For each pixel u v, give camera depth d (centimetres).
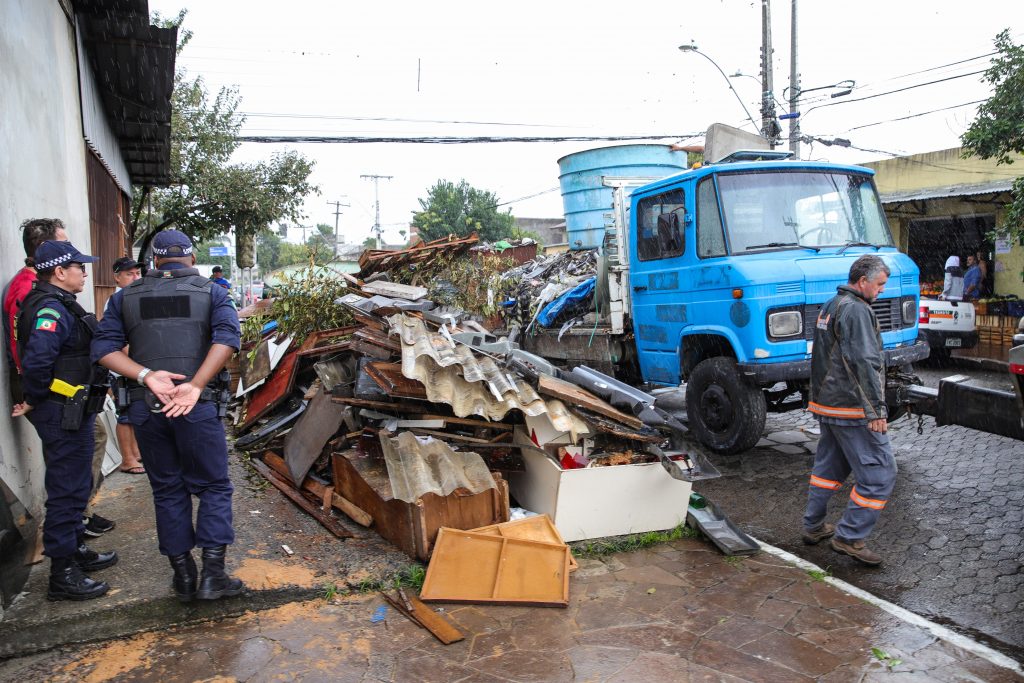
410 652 319
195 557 402
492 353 502
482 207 2761
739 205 615
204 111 1808
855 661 312
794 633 337
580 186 1004
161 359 335
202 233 1969
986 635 335
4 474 356
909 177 1719
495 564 382
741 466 623
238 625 340
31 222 362
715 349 646
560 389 458
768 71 1691
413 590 375
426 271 779
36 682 293
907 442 681
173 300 340
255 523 446
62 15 591
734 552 426
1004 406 452
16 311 354
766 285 567
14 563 347
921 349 619
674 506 461
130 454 545
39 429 337
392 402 483
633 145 973
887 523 479
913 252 1797
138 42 759
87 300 650
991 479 556
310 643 325
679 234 650
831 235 642
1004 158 1188
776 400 658
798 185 644
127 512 462
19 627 321
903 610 359
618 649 323
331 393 525
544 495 443
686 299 643
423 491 381
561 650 322
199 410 336
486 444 479
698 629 341
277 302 717
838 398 413
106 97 917
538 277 929
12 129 415
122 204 1227
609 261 762
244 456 592
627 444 479
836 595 376
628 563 418
